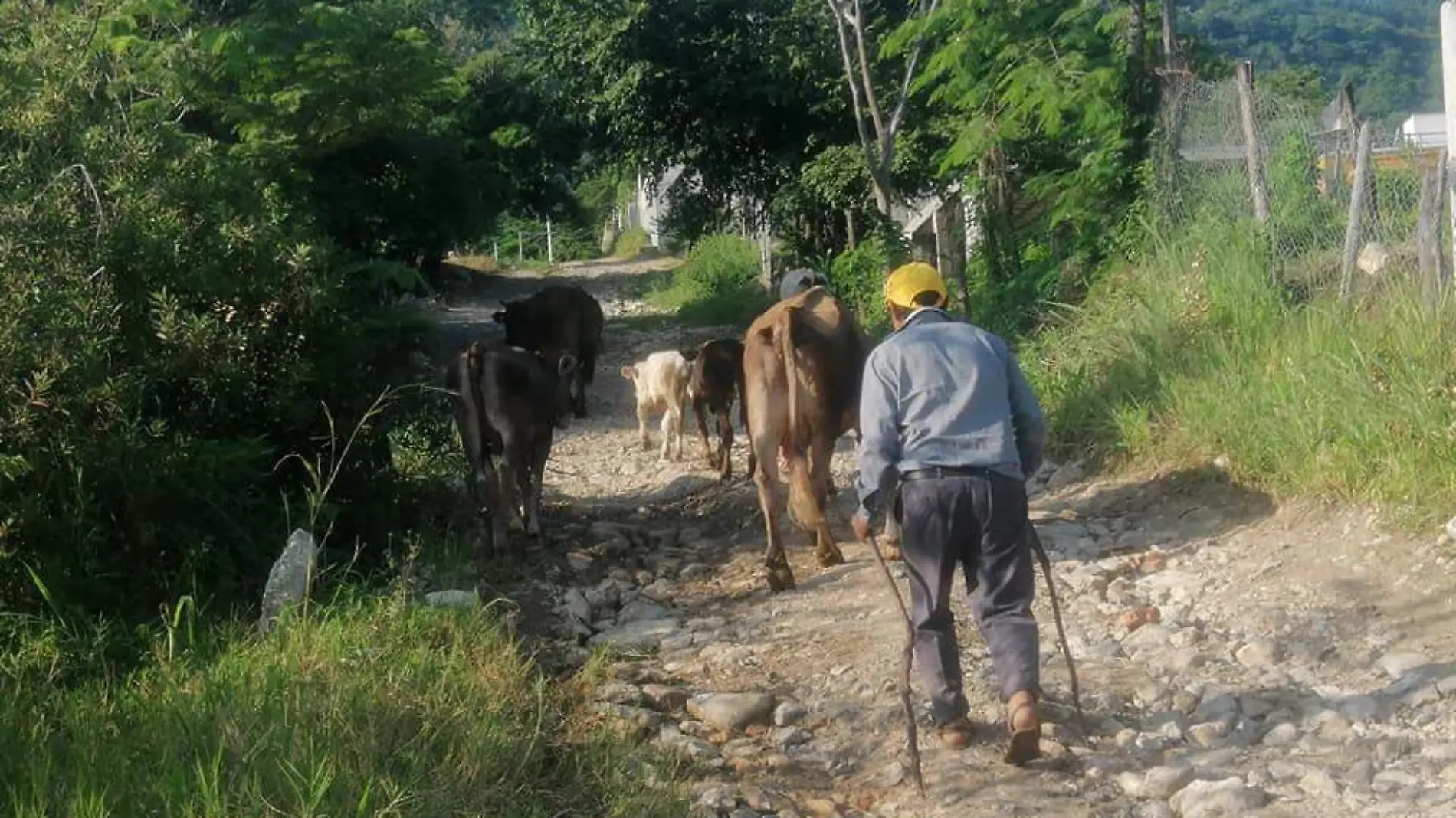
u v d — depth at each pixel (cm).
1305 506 796
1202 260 1120
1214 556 780
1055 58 1410
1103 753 559
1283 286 1043
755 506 1070
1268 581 725
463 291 4009
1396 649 624
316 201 1258
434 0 4322
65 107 764
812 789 556
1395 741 536
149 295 777
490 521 932
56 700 586
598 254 6619
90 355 697
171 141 820
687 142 2689
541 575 889
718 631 757
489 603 765
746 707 627
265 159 1073
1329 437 819
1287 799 506
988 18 1438
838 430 847
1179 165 1276
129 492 709
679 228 2998
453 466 1042
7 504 669
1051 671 645
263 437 811
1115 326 1118
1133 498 909
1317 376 858
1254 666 633
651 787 541
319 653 629
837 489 1081
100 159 770
